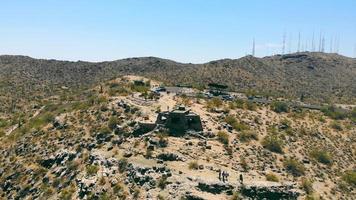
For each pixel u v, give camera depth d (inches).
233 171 4434.1
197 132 5113.2
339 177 5452.8
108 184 4168.3
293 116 7145.7
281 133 6279.5
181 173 4077.3
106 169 4392.2
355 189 5236.2
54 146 5595.5
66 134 5762.8
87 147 5167.3
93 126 5679.1
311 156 5846.5
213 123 5644.7
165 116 5118.1
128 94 6909.5
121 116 5703.7
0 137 7381.9
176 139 4835.1
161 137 4741.6
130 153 4544.8
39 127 6373.0
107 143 5068.9
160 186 3907.5
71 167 4862.2
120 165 4362.7
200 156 4586.6
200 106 6456.7
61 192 4475.9
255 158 5083.7
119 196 3951.8
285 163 5231.3
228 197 3836.1
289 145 5949.8
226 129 5595.5
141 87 7485.2
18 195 4970.5
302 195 4227.4
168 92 7470.5
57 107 7711.6
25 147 5930.1
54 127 6146.7
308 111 7731.3
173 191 3809.1
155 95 6702.8
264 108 7214.6
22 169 5388.8
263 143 5605.3
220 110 6392.7
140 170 4156.0
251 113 6712.6
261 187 4025.6
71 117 6181.1
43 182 4940.9
